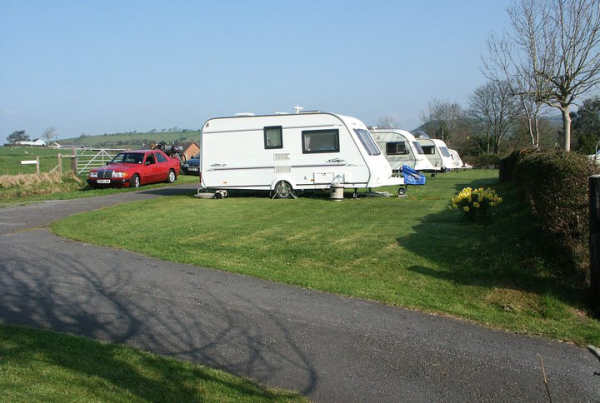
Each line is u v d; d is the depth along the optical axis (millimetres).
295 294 6805
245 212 14062
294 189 17062
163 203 15992
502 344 5281
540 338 5453
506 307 6359
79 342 5020
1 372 4215
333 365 4770
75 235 10398
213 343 5211
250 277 7566
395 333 5531
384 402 4145
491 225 10695
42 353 4684
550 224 7746
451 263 8172
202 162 17531
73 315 5891
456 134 62469
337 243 9750
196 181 26219
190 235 10656
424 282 7367
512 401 4168
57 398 3871
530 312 6215
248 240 10156
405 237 10109
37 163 22031
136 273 7656
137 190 21062
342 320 5887
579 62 13398
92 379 4242
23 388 3971
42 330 5316
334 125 16672
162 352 4965
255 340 5305
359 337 5414
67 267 7949
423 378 4539
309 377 4535
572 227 7305
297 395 4203
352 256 8773
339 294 6836
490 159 49312
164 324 5684
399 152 29812
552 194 7723
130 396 4008
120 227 11594
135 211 14086
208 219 12805
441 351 5094
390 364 4805
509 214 11281
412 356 4977
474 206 11234
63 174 22375
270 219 12766
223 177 17438
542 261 7418
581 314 6113
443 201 16172
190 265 8180
